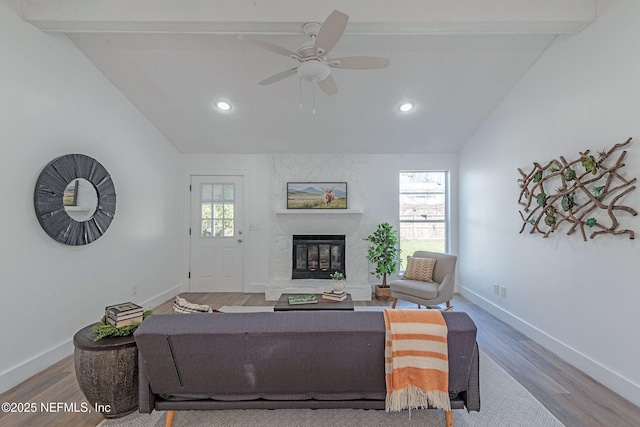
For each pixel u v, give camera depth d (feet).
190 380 6.13
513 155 12.46
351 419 7.02
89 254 11.15
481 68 11.53
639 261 7.44
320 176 17.70
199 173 17.83
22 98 8.79
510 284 12.61
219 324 5.82
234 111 14.16
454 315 6.08
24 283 8.78
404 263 18.04
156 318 5.99
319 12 8.87
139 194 14.11
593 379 8.53
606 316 8.27
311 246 17.57
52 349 9.56
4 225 8.28
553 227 10.11
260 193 17.83
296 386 6.23
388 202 17.85
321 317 6.03
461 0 8.84
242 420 6.98
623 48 7.86
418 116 14.44
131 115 13.57
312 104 13.64
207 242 17.88
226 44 10.59
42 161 9.40
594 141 8.72
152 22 8.97
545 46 10.52
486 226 14.56
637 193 7.53
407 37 10.35
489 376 8.64
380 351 5.93
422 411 7.27
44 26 9.15
